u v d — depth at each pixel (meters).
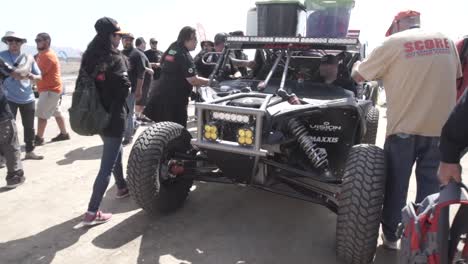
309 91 4.31
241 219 3.91
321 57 4.59
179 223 3.77
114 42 3.51
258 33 4.63
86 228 3.62
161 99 4.68
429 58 2.88
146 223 3.74
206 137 3.29
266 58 4.83
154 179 3.51
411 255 2.03
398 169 3.08
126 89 3.53
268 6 4.47
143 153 3.46
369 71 3.05
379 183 2.87
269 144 3.25
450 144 1.91
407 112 2.98
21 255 3.16
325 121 3.57
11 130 4.44
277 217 3.98
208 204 4.23
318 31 4.40
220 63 4.85
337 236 2.96
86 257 3.15
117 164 4.19
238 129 3.26
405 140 3.01
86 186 4.67
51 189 4.55
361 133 3.85
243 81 4.63
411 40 2.92
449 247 1.92
